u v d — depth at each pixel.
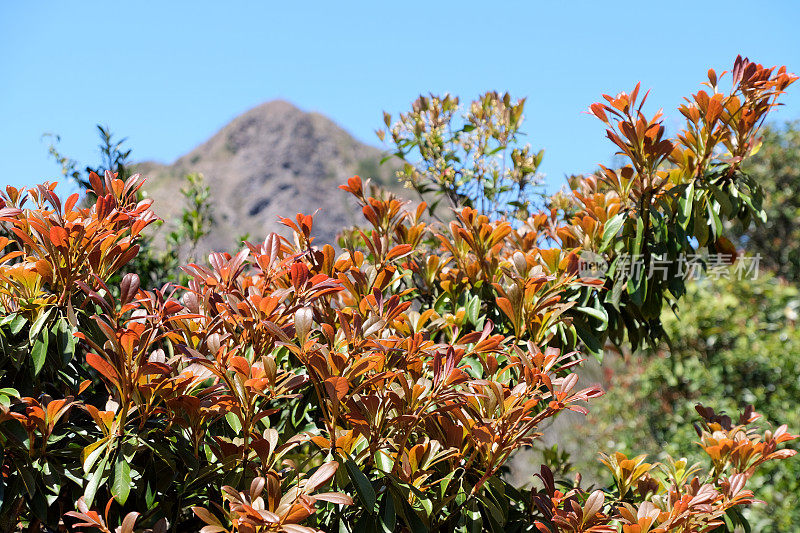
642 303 2.56
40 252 1.75
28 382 1.78
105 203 1.86
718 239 2.70
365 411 1.60
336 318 2.07
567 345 2.44
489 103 4.14
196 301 1.88
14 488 1.56
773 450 2.15
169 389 1.60
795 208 7.36
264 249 2.02
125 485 1.50
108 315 1.63
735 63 2.54
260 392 1.61
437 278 2.85
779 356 4.68
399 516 1.71
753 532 4.04
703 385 5.02
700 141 2.59
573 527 1.68
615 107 2.43
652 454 5.20
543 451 3.22
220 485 1.72
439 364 1.69
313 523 1.62
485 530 1.90
